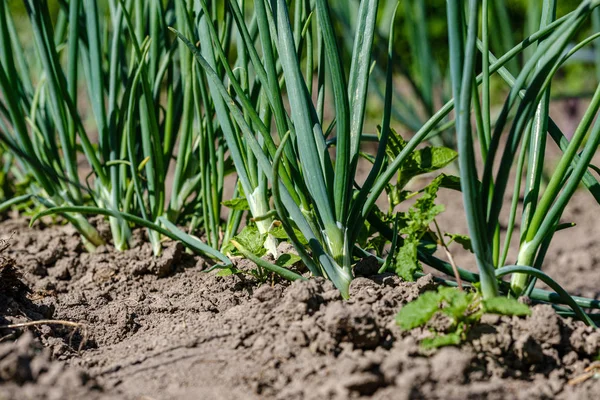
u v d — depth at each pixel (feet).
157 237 4.28
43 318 3.82
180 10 4.18
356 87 3.77
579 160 3.61
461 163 3.43
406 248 3.61
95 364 3.61
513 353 3.48
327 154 3.74
